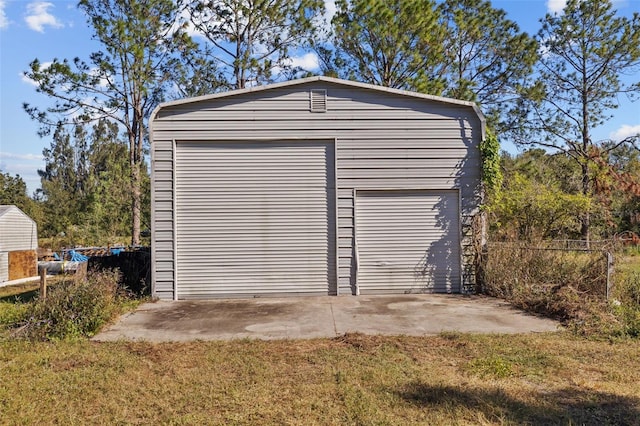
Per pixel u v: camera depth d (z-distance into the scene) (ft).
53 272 58.18
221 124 31.96
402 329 22.41
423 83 54.29
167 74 67.51
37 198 170.60
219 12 62.64
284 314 26.20
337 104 32.40
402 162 32.45
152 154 31.60
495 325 22.90
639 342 19.44
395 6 55.26
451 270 32.63
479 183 32.60
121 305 27.63
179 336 21.72
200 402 13.87
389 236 32.55
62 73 61.16
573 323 22.34
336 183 32.22
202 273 31.73
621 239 29.01
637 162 53.42
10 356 18.56
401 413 12.92
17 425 12.56
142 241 80.18
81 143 169.68
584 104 68.28
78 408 13.65
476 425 12.17
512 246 30.81
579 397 13.80
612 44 64.28
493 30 58.80
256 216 32.12
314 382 15.37
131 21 63.62
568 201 33.35
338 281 32.12
